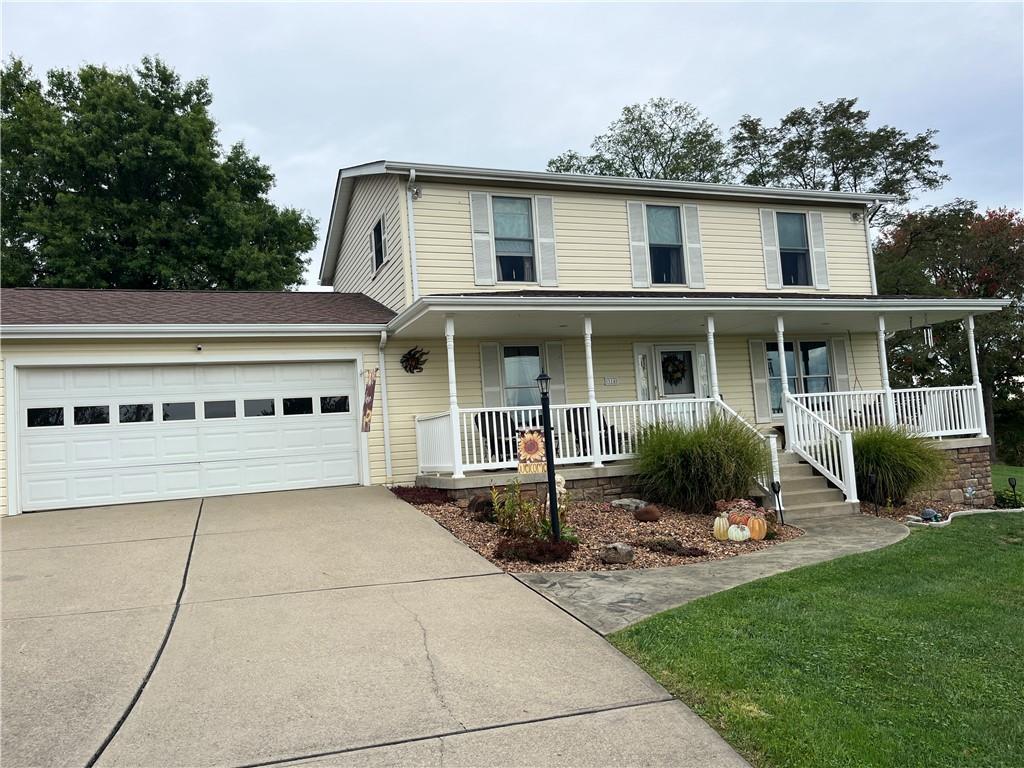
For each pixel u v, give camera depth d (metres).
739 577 6.85
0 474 10.45
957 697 4.16
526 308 10.85
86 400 11.12
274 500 10.99
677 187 14.96
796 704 3.97
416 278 13.02
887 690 4.23
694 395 15.27
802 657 4.69
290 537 8.23
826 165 33.41
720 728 3.72
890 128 32.22
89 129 23.97
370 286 15.51
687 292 14.98
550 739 3.58
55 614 5.51
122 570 6.84
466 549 7.69
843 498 11.23
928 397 13.97
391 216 13.75
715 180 34.72
